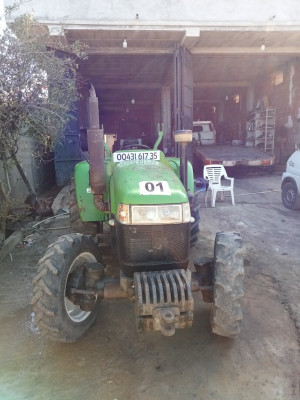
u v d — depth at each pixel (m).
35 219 6.08
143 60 11.63
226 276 2.30
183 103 9.90
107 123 25.02
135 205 2.34
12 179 6.32
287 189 6.73
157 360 2.47
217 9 8.54
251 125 15.09
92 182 2.52
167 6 8.38
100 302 3.06
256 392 2.17
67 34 8.56
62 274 2.37
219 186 7.05
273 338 2.71
